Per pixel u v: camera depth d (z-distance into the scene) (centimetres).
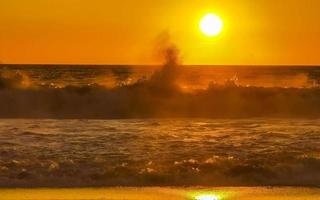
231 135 6869
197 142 6300
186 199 4119
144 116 9625
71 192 4244
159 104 10256
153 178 4641
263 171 4816
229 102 10275
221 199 4122
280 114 9794
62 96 10206
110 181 4559
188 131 7262
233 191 4338
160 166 5000
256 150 5784
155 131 7238
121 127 7694
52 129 7412
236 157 5406
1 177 4581
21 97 10175
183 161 5144
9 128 7500
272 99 10319
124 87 10869
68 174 4709
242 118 9262
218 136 6775
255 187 4466
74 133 6988
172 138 6588
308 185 4522
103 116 9675
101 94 10338
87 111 9938
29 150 5709
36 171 4750
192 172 4794
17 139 6431
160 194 4238
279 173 4781
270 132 7131
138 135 6819
